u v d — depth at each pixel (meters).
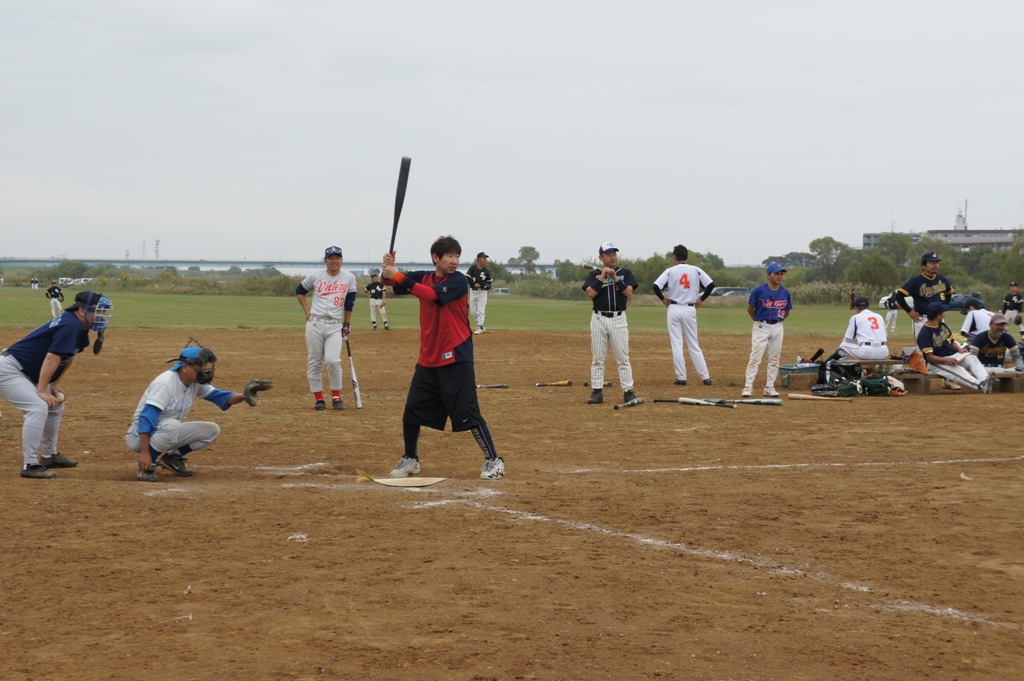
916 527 6.02
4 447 8.91
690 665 3.82
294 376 16.05
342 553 5.32
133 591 4.65
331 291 11.68
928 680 3.72
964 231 160.12
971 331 15.16
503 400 13.01
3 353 7.45
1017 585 4.88
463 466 8.21
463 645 3.99
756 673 3.76
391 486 7.23
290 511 6.34
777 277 13.02
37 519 6.05
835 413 11.60
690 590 4.75
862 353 14.08
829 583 4.90
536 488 7.15
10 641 4.01
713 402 12.28
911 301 14.37
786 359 20.44
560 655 3.90
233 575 4.91
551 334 26.16
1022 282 72.81
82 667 3.74
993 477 7.62
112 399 12.79
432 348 7.47
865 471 7.88
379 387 14.60
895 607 4.55
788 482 7.42
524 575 4.95
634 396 12.98
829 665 3.85
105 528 5.85
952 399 13.14
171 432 7.39
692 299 14.84
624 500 6.75
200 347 7.52
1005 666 3.87
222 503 6.56
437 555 5.30
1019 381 14.11
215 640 4.03
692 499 6.80
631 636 4.12
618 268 12.41
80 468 7.98
